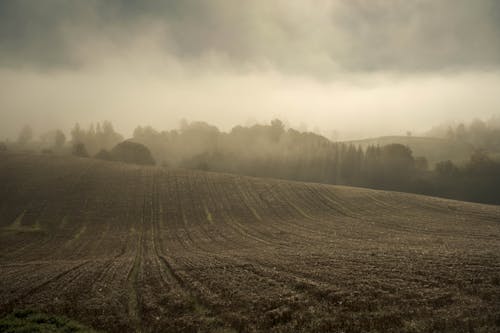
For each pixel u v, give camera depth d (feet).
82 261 105.50
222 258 92.07
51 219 178.09
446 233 127.54
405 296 46.93
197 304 51.49
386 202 215.51
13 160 281.33
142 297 56.75
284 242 125.39
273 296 51.19
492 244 94.38
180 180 261.24
